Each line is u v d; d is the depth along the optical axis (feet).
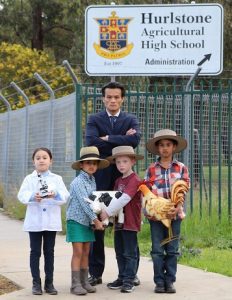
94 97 46.85
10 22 134.31
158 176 29.04
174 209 28.25
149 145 29.43
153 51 54.34
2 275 32.99
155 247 28.84
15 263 36.27
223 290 29.32
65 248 41.22
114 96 30.83
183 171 29.19
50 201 28.71
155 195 28.68
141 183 28.73
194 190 57.82
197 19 54.08
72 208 28.73
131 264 28.99
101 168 29.58
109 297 28.12
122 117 31.14
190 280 31.42
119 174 30.25
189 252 37.91
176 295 28.40
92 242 30.14
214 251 39.24
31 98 89.10
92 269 30.55
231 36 96.94
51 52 146.41
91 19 54.49
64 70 95.35
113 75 54.54
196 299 27.71
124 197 28.22
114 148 29.01
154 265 28.91
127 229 28.68
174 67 54.34
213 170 66.44
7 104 69.56
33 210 28.71
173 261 28.91
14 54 102.32
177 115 51.21
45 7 133.69
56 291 28.86
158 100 51.60
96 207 28.12
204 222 44.34
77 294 28.48
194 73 49.67
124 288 28.91
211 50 54.19
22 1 130.93
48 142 55.57
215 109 56.03
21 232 50.01
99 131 31.07
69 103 49.80
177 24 54.24
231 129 50.03
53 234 29.01
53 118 54.39
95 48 54.49
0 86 100.63
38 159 28.99
